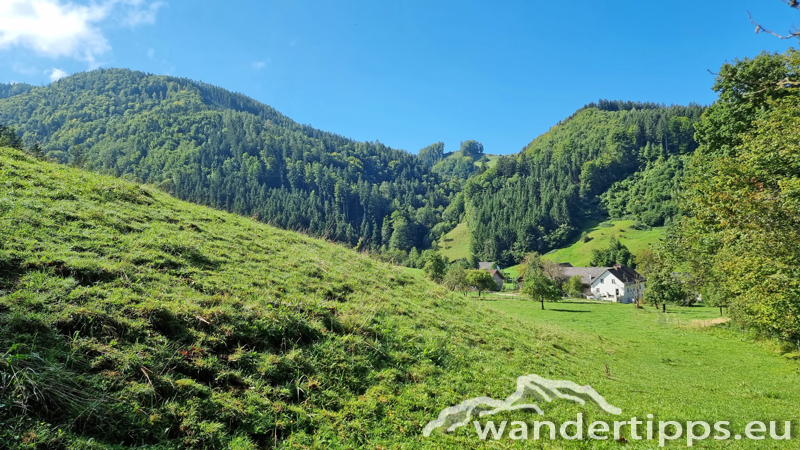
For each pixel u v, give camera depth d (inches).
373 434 311.9
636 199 6958.7
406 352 471.5
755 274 757.9
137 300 338.6
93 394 239.8
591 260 5482.3
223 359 324.8
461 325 691.4
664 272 2092.8
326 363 381.1
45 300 291.7
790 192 618.2
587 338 1050.1
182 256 477.1
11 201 441.1
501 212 7421.3
